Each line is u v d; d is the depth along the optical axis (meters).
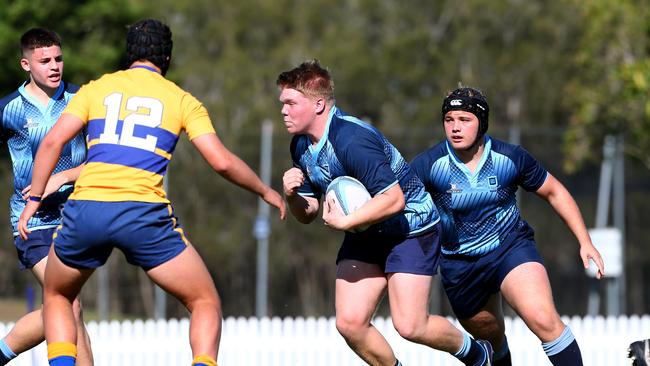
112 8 80.94
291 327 42.75
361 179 18.98
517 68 140.00
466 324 23.23
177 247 17.28
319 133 19.27
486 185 21.38
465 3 142.25
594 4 73.44
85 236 16.92
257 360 42.53
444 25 143.75
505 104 141.38
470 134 20.77
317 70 19.19
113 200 16.88
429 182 21.64
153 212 17.05
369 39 144.50
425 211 20.28
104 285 79.44
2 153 80.69
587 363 43.19
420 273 20.06
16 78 76.75
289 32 144.12
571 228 21.86
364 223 18.58
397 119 136.00
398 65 138.00
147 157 17.09
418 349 42.16
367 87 136.75
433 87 141.12
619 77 65.56
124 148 17.05
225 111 131.25
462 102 20.72
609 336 43.19
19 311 87.12
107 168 16.98
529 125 140.12
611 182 83.69
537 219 89.19
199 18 141.25
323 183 19.94
